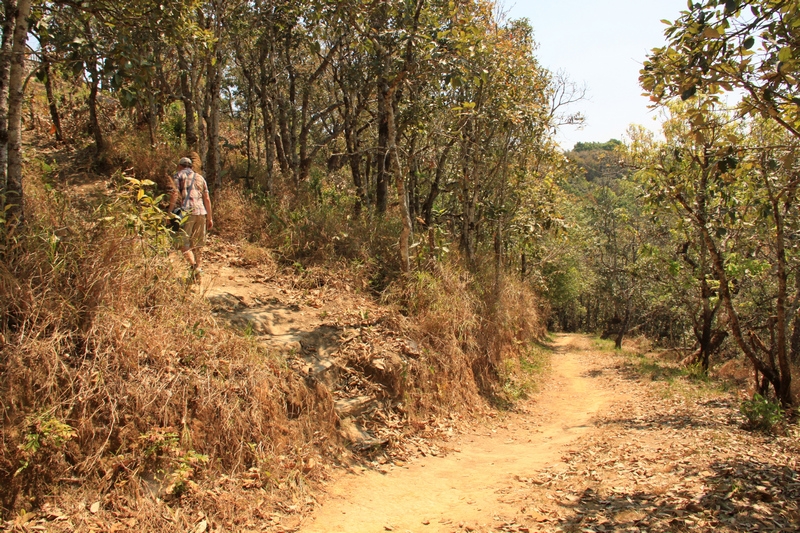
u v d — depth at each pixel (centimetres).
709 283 1362
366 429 675
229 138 2006
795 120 582
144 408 450
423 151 1201
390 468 627
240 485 466
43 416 392
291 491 491
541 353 2220
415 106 1187
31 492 367
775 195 948
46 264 470
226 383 528
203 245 756
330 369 696
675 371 1738
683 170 1094
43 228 500
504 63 1238
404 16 959
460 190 1465
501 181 1571
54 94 1353
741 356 1856
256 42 1280
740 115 575
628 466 620
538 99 1617
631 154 1520
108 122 1345
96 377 439
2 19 548
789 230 1095
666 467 592
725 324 1702
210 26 1138
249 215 1083
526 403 1185
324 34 1050
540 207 1650
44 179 768
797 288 1173
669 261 1614
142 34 671
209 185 1116
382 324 856
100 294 482
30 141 1192
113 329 477
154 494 412
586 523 437
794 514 423
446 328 963
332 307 855
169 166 1138
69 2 602
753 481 513
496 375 1195
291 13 1067
